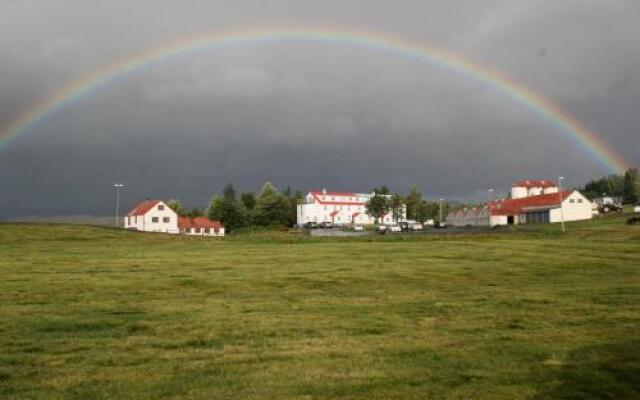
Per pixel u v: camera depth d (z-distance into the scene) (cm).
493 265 3553
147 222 14088
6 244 5897
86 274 3133
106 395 1052
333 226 15650
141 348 1425
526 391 1058
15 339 1523
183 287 2644
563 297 2250
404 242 6006
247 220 16325
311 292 2478
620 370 1192
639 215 10938
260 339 1520
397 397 1031
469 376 1155
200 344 1470
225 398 1030
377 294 2397
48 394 1059
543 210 13275
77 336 1565
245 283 2767
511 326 1675
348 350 1388
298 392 1062
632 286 2573
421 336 1544
